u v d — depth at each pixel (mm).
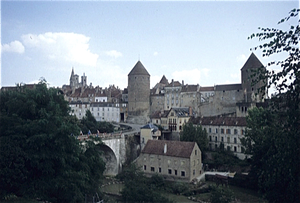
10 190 32781
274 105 16547
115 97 161000
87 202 42250
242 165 71125
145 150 73062
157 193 47344
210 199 52750
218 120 88188
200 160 70438
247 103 95875
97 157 42812
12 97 38188
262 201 40750
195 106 124125
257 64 103188
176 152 68188
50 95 39719
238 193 56938
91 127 99438
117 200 49469
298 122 16094
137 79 134500
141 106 134250
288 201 20094
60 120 36000
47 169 32938
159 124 107688
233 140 81750
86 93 163875
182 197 56406
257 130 55312
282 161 18266
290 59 15047
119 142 78438
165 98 132125
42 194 32062
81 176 35031
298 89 15008
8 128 33844
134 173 65812
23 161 31766
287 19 14773
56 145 34281
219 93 114125
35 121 34656
